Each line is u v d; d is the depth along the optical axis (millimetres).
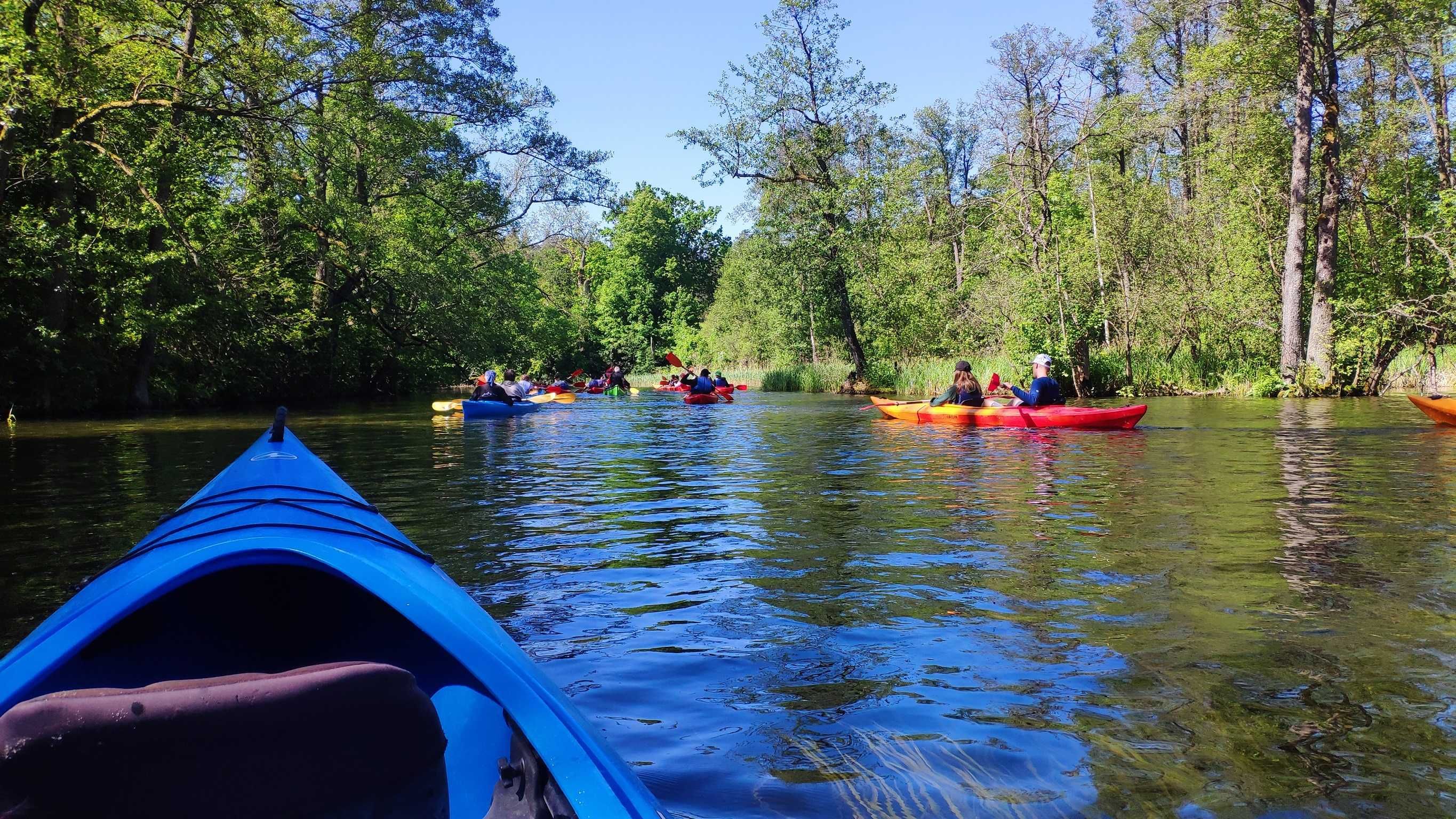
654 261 61125
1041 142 21859
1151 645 3373
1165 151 31266
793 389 32469
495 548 5211
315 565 2379
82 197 18422
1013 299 22875
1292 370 20188
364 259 25766
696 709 2838
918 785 2318
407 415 18922
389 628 2832
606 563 4820
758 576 4508
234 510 2955
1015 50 21391
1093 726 2666
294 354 26188
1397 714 2701
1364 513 5879
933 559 4820
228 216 22047
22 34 15062
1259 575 4340
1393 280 20250
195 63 18531
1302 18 19359
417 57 24375
